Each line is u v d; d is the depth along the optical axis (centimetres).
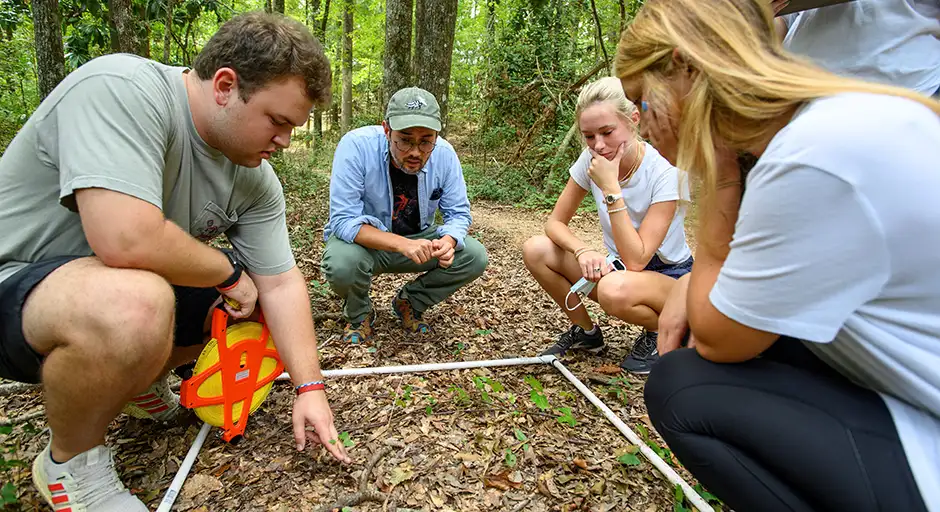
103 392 140
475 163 1026
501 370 265
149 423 207
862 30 179
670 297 177
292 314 192
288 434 204
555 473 190
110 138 142
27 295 138
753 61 110
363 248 279
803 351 134
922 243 97
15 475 172
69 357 135
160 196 152
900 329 105
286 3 1403
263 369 196
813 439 115
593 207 770
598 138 247
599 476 189
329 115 1814
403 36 682
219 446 195
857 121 97
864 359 111
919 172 95
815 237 102
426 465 190
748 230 112
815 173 99
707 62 113
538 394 228
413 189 296
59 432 146
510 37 1029
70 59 680
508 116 1033
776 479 124
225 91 154
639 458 198
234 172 181
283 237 200
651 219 256
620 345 307
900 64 176
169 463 186
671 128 127
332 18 1681
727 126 116
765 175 107
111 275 138
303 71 151
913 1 178
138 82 150
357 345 283
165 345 146
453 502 174
